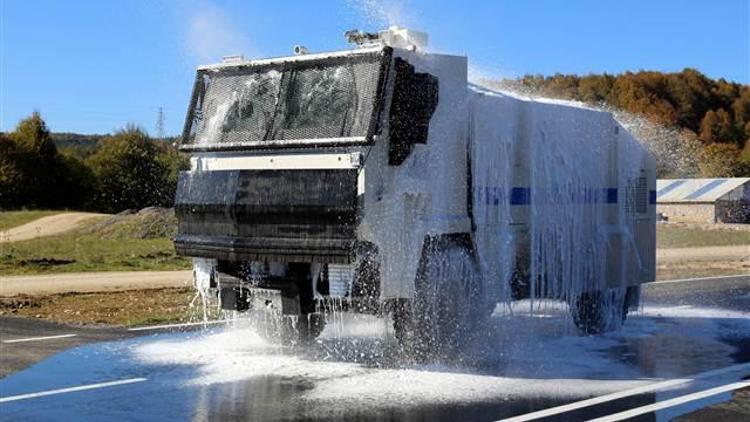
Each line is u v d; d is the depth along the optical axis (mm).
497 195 10414
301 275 9234
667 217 62844
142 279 20172
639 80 79188
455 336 9930
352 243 8750
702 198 60938
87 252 27469
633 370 9875
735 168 69562
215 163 9867
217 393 8359
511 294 10711
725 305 16875
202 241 9742
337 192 8820
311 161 9117
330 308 9180
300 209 9000
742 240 41000
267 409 7723
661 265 27359
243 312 10508
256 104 9711
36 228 40906
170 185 51062
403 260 9188
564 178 11664
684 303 17219
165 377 9102
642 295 18719
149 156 61188
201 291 10086
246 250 9352
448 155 9695
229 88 9977
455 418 7453
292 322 10547
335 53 9305
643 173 13586
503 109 10539
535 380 9164
